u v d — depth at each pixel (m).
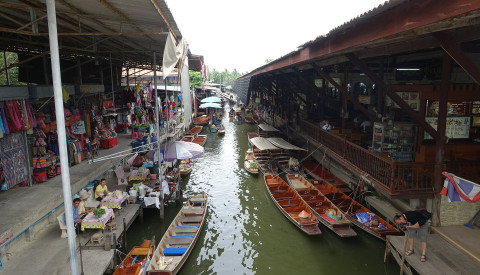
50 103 12.46
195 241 11.36
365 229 11.43
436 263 8.17
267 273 10.13
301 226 12.16
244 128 38.53
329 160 18.02
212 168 21.62
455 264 8.06
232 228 13.12
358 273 9.91
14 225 8.10
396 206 11.94
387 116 12.67
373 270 9.98
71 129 13.53
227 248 11.65
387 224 11.29
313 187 15.36
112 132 17.42
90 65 20.00
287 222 13.29
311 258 10.81
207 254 11.27
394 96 8.98
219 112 48.97
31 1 6.36
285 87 27.73
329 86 24.81
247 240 12.14
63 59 18.12
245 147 28.11
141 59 20.34
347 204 13.49
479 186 7.82
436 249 8.71
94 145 15.31
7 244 8.23
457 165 9.70
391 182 9.36
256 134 30.95
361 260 10.48
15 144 10.20
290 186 16.52
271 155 21.14
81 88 14.40
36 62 16.34
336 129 17.20
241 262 10.77
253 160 21.67
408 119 12.78
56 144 12.45
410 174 10.30
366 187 13.73
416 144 11.68
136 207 12.40
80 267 8.48
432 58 12.63
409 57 12.98
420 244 9.16
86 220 9.87
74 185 10.70
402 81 15.78
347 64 16.08
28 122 10.51
